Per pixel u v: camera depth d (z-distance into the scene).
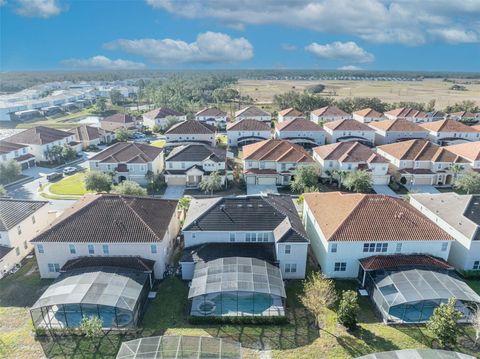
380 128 103.25
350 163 74.00
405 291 34.94
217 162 73.31
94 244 39.56
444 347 30.95
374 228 40.53
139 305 34.84
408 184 74.81
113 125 125.31
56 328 32.75
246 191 71.31
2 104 169.75
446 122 101.69
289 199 52.59
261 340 31.86
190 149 76.06
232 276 36.38
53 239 39.50
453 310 31.06
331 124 106.81
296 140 100.12
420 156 75.38
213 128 106.94
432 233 40.25
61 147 91.75
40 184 74.75
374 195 44.94
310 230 49.59
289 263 41.06
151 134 124.88
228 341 30.08
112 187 64.06
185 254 41.25
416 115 128.88
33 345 31.36
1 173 74.12
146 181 74.06
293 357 29.78
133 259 39.59
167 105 168.50
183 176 73.56
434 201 51.81
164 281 40.84
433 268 38.34
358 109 160.38
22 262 45.38
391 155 78.81
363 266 38.81
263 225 42.72
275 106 181.12
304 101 165.00
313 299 33.78
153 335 32.44
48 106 183.12
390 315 35.12
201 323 34.06
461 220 44.66
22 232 46.19
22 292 39.00
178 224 52.56
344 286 40.03
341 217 42.41
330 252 40.19
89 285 34.62
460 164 73.38
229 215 43.47
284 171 75.00
